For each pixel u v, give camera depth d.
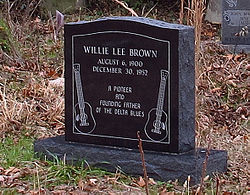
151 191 3.72
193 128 3.99
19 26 7.33
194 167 3.80
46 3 9.18
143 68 3.96
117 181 3.88
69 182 3.87
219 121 5.16
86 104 4.15
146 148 3.99
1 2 7.71
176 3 10.27
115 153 4.01
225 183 3.87
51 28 7.78
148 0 10.32
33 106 5.13
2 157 4.24
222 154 3.98
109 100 4.08
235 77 6.02
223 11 7.38
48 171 3.97
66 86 4.20
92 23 4.08
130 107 4.02
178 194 3.69
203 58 6.06
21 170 4.00
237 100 5.65
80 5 9.58
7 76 5.82
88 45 4.11
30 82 5.70
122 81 4.03
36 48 6.82
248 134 4.86
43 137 4.65
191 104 3.97
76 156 4.12
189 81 3.94
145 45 3.94
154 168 3.89
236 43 7.35
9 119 4.85
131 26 3.96
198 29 4.59
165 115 3.93
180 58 3.87
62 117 5.01
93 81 4.12
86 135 4.16
